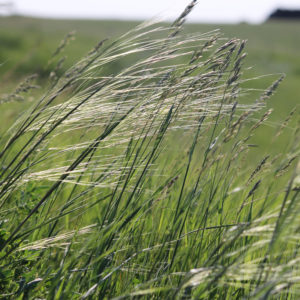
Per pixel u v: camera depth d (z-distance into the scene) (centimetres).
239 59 265
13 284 247
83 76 263
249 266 216
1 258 237
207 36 264
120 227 247
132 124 267
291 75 3953
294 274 221
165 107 267
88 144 267
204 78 259
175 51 260
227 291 261
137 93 270
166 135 316
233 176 335
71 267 228
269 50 5466
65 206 267
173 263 263
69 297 230
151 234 306
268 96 288
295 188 212
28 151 262
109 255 252
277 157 294
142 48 261
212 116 292
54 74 296
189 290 232
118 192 287
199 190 301
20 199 278
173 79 264
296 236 210
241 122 282
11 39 3222
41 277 261
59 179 251
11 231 290
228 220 316
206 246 293
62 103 262
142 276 275
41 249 265
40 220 277
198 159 341
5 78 386
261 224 302
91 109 267
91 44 3788
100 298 239
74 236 252
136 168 274
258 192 371
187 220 312
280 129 309
